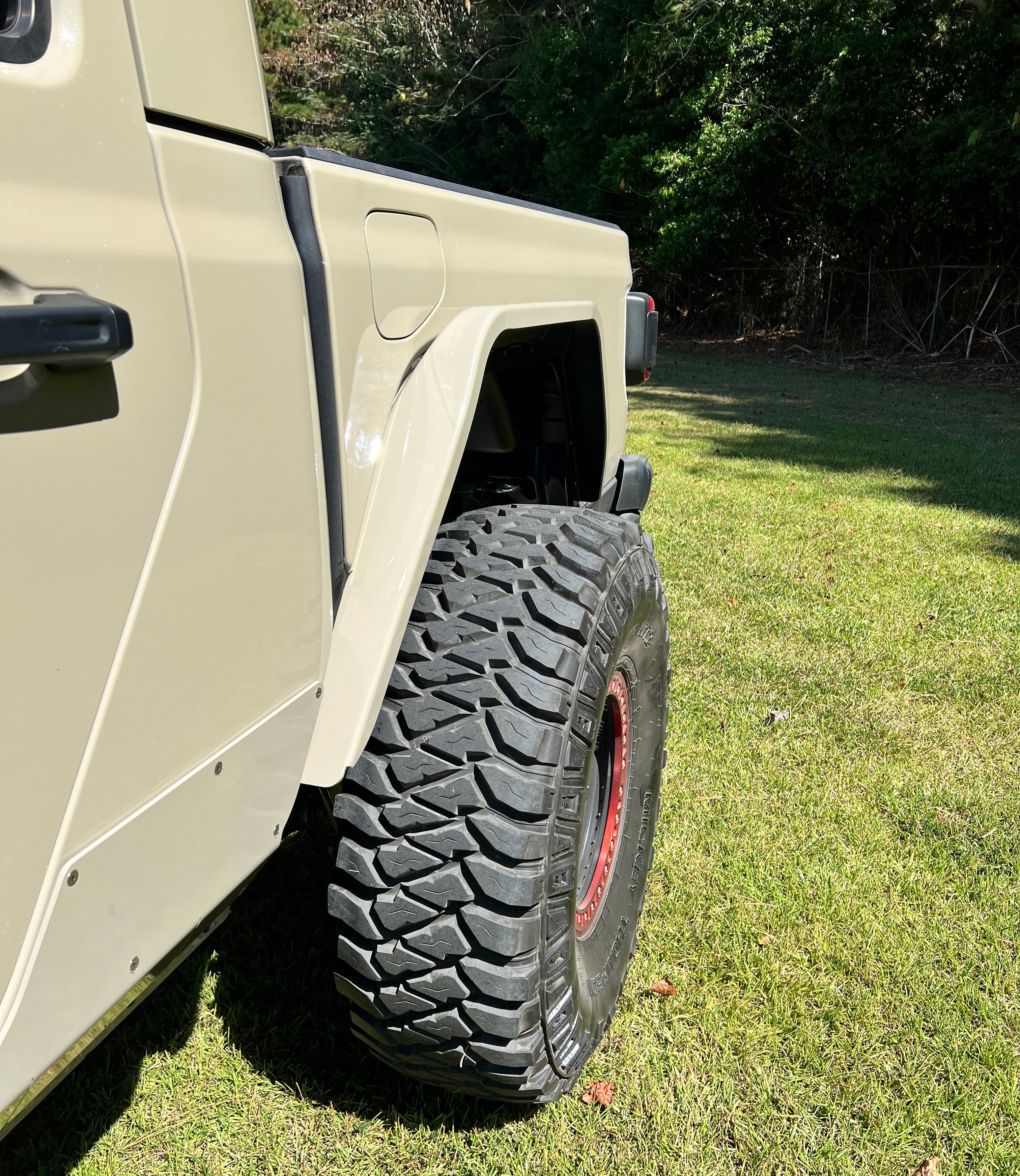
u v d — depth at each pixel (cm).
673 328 2178
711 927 230
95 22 91
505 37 2470
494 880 142
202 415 104
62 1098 179
